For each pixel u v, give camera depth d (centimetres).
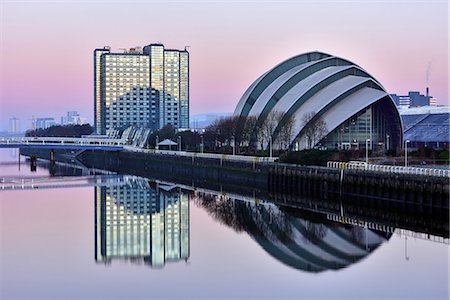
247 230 8425
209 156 16388
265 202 11512
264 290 5509
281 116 16988
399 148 15738
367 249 7038
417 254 6738
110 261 6600
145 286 5675
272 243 7481
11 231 8294
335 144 16200
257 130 17712
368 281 5725
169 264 6475
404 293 5372
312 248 7150
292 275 5962
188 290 5516
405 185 9275
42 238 7819
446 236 7719
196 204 11319
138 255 6906
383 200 9756
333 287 5594
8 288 5591
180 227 8769
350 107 16350
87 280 5834
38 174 18300
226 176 15275
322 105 16462
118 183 15488
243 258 6719
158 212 10269
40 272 6141
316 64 18300
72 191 13362
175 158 18538
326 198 11150
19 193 12756
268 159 13912
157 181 16275
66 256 6819
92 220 9369
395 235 7844
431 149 13212
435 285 5594
